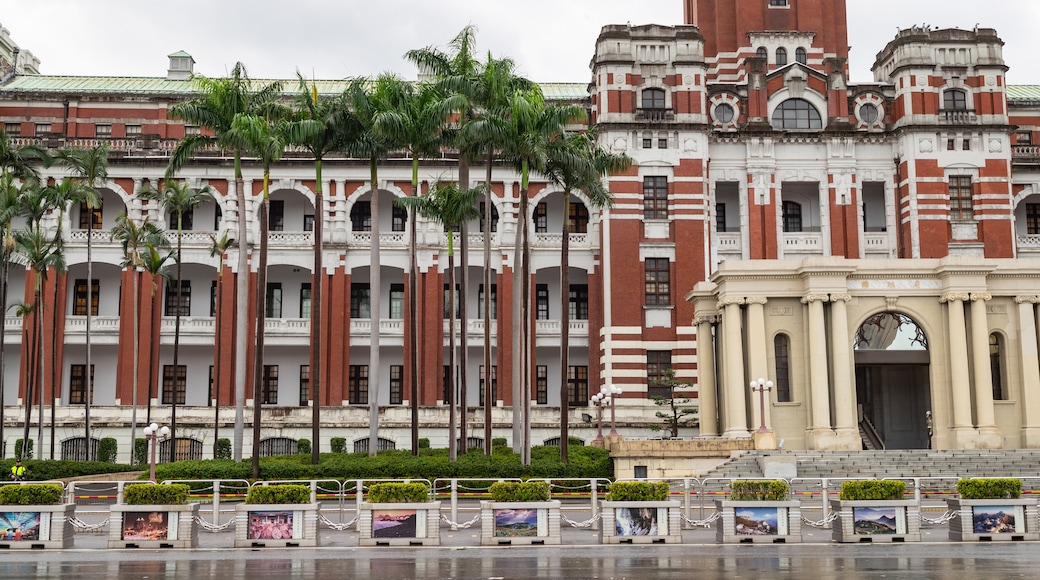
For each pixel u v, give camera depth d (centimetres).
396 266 6894
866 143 6875
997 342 5147
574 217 7150
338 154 6862
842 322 4934
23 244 5759
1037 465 4572
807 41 7419
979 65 6831
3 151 5688
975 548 2727
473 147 4806
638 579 2152
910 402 5819
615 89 6694
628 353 6494
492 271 7175
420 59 4869
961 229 6675
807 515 3634
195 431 6406
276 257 6756
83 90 7344
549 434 6438
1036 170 7175
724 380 5153
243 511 2852
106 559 2559
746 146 6831
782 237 6775
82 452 6406
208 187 6053
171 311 6962
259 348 4528
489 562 2469
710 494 3888
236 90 4706
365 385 6975
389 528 2856
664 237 6619
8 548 2811
